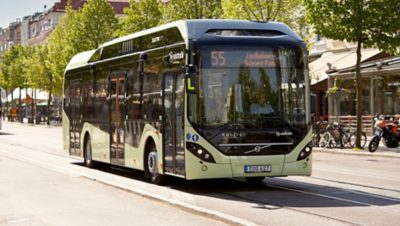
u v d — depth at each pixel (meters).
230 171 14.10
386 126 28.84
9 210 12.30
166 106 15.31
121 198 13.79
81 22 60.88
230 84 14.27
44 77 74.19
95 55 20.78
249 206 12.50
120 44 18.55
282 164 14.34
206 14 41.69
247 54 14.40
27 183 16.72
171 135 15.05
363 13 27.98
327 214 11.39
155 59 15.98
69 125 23.52
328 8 28.44
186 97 14.22
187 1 41.72
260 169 14.22
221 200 13.43
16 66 95.19
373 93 37.91
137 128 17.03
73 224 10.76
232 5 36.59
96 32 60.56
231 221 10.27
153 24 51.12
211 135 14.09
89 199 13.69
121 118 18.22
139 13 51.25
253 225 9.82
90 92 21.08
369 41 28.58
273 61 14.53
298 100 14.62
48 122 73.88
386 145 29.17
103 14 60.75
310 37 37.00
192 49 14.20
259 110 14.34
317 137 31.66
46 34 117.69
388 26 27.89
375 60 36.97
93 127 20.77
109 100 19.23
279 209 12.05
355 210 11.84
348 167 21.84
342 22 28.42
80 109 22.17
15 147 34.62
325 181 17.11
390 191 14.81
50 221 11.07
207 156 14.07
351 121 38.62
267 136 14.30
